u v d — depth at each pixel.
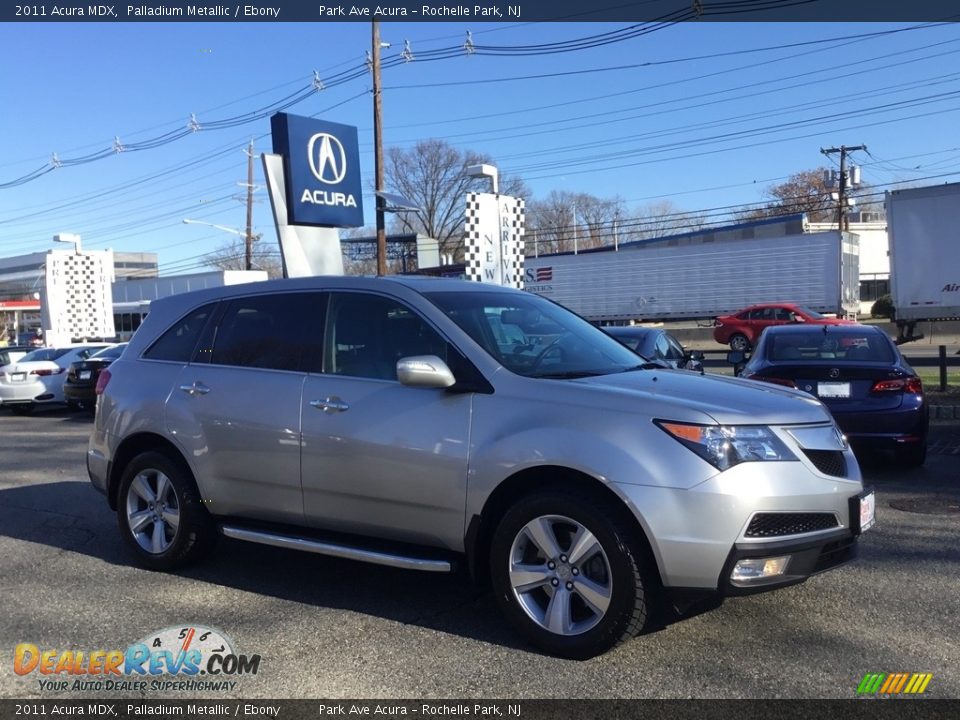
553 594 4.16
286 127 15.98
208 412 5.40
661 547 3.85
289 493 5.07
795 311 29.38
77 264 30.88
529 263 39.34
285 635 4.53
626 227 76.50
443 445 4.43
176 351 5.86
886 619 4.59
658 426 3.96
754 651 4.17
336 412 4.83
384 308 4.99
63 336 30.08
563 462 4.05
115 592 5.33
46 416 17.95
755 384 4.75
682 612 4.70
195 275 48.81
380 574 5.61
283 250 16.17
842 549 4.19
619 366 4.95
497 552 4.30
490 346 4.66
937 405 12.30
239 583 5.46
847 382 8.30
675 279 35.00
